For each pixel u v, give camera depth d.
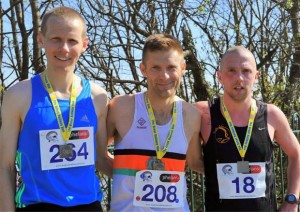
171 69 3.01
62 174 2.71
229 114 3.20
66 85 2.84
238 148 3.12
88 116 2.83
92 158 2.81
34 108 2.73
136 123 3.04
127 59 7.22
